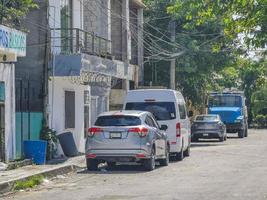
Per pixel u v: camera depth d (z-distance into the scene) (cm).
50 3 3841
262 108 11412
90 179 2786
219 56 6469
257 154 4197
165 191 2280
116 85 5672
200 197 2108
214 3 1789
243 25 1761
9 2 3216
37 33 3725
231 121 6794
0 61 3106
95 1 5094
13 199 2194
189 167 3278
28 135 3525
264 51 1934
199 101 7062
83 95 4353
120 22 5747
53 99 3816
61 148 3847
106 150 3045
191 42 6394
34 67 3712
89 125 4541
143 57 6562
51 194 2295
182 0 1978
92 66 3962
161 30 6769
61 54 3759
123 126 3045
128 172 3056
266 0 1698
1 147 3159
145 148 3034
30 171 2908
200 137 5919
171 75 5716
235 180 2625
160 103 3688
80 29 4012
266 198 2075
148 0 6862
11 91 3269
